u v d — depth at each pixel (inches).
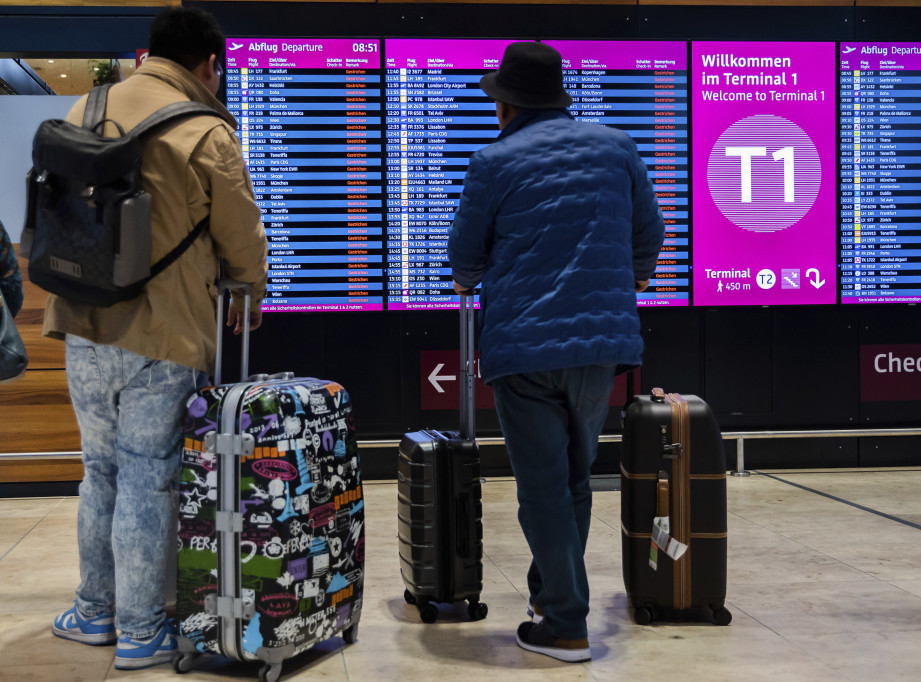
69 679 78.1
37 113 163.8
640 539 91.9
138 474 81.3
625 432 94.4
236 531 76.3
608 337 78.5
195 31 87.0
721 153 176.7
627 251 82.2
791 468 182.7
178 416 82.3
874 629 89.4
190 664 80.1
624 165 83.0
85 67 200.5
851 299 179.3
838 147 178.9
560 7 173.9
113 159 73.9
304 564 78.2
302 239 171.5
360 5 170.7
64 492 164.9
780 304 177.9
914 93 179.3
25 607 100.0
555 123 83.7
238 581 76.2
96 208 75.0
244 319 86.3
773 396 178.7
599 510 149.9
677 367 177.5
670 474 91.6
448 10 172.1
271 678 76.2
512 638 88.7
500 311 80.7
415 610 98.9
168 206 79.7
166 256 79.7
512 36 173.0
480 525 95.7
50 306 82.6
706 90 176.1
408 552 95.1
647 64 174.7
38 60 195.0
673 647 84.9
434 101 172.4
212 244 85.0
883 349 180.4
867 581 106.1
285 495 76.4
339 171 171.6
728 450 180.9
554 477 81.2
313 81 170.2
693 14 176.2
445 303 174.1
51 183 76.5
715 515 91.4
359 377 173.3
